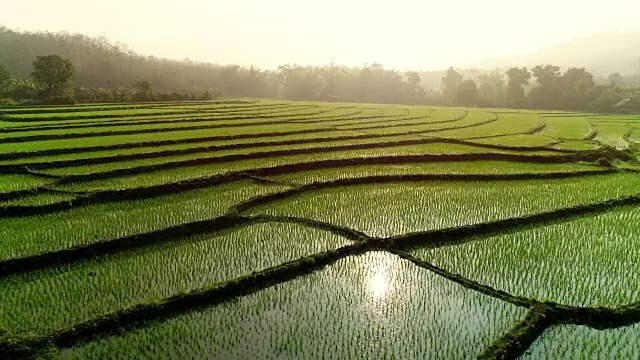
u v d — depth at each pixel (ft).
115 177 71.41
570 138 118.01
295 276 41.75
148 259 44.34
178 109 168.45
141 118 136.46
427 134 119.65
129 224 51.85
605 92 255.29
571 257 45.78
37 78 188.03
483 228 52.75
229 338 32.19
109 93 204.85
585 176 81.10
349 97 334.03
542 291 38.88
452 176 76.07
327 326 33.73
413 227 52.85
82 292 37.68
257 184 70.23
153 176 71.92
